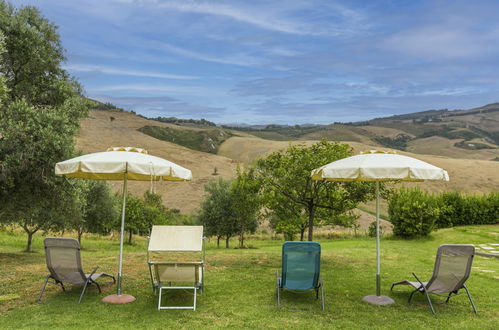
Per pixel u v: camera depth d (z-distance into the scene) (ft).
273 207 38.09
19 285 24.11
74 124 45.57
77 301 20.49
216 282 25.75
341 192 34.24
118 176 26.45
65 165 19.35
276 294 22.57
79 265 20.11
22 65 43.19
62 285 22.35
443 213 64.28
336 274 29.14
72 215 49.78
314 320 17.88
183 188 200.64
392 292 23.44
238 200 42.14
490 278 28.37
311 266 20.08
